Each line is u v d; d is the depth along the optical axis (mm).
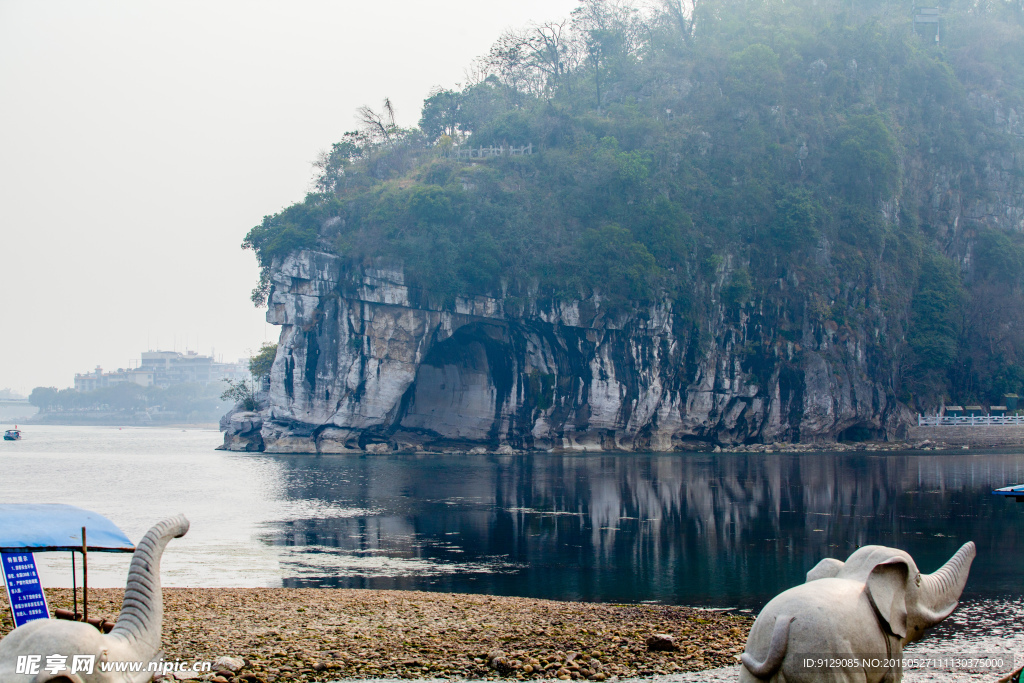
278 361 106312
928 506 50344
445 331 105750
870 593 10078
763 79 123062
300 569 32281
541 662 17859
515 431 109562
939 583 11023
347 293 104062
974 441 108438
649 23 137125
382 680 16469
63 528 14805
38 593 14914
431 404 113500
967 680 17594
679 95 125812
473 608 23562
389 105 130625
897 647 10109
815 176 120188
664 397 109562
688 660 18281
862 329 113438
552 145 120062
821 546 37000
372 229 104312
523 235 105438
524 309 104812
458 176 109875
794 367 111062
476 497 57594
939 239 125938
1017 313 122000
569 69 135750
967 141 131250
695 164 119688
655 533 41156
